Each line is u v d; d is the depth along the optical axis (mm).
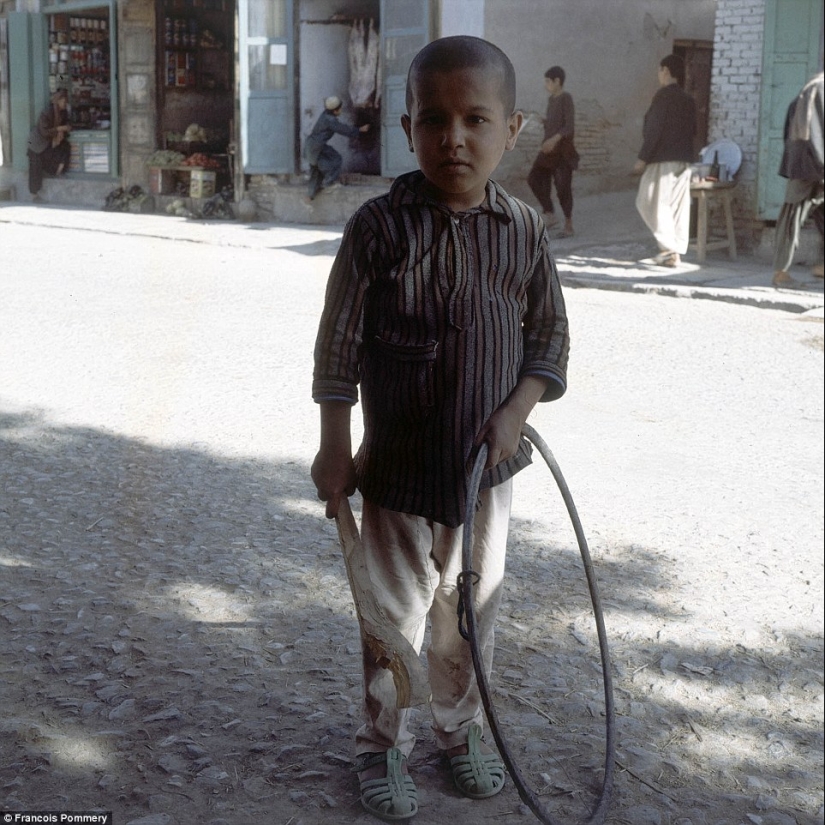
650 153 10883
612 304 9320
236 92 15258
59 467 4750
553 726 2875
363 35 15016
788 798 2652
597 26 14734
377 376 2355
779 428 5844
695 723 2957
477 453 2301
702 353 7516
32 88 13195
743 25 11688
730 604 3693
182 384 6188
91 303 8336
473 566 2477
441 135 2182
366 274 2305
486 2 13508
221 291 9242
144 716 2807
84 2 13492
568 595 3682
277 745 2711
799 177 9625
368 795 2480
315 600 3557
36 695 2881
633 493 4746
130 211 14414
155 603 3465
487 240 2291
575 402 6184
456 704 2629
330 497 2355
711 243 11750
